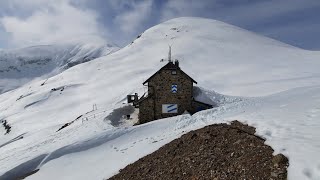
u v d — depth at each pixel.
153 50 198.12
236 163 14.69
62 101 128.00
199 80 112.25
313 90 28.22
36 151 38.47
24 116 115.94
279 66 128.88
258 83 96.38
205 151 17.44
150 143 25.72
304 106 20.48
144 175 18.45
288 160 12.87
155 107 51.12
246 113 24.30
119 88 129.38
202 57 165.00
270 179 12.41
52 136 52.62
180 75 51.38
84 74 169.75
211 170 15.11
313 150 12.67
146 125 36.31
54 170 27.20
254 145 15.62
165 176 16.94
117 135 33.41
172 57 167.38
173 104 51.22
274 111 21.39
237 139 17.27
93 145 31.67
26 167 30.83
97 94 127.38
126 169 20.80
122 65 174.38
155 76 51.28
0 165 36.19
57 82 168.75
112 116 57.06
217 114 30.56
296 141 14.09
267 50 176.88
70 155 30.22
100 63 186.38
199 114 33.38
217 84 103.62
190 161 17.08
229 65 143.25
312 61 133.25
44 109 120.94
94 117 58.34
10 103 161.00
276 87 85.56
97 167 24.22
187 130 24.92
